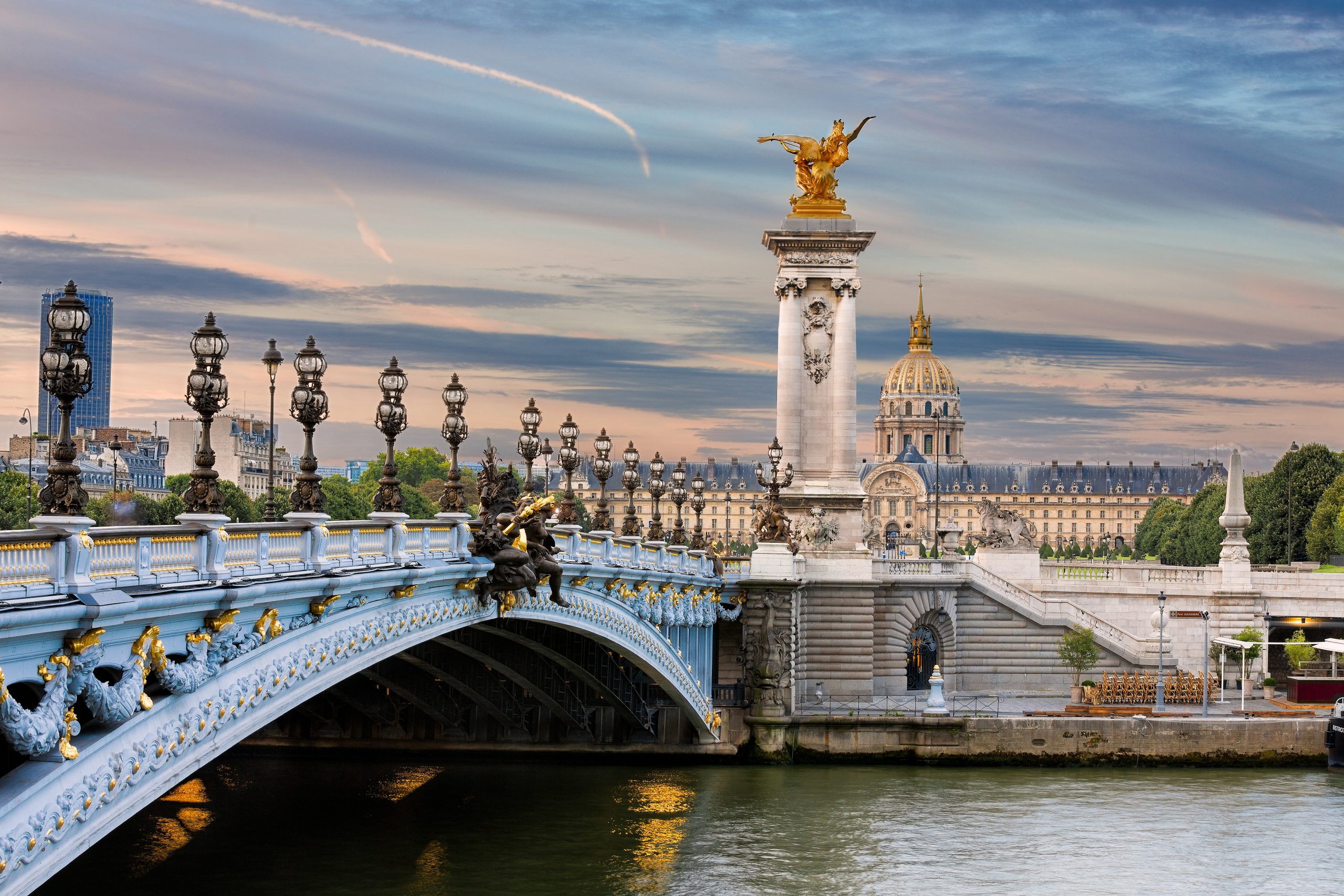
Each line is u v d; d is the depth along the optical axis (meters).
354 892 63.06
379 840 71.94
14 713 29.89
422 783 85.81
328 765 90.62
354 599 46.72
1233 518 120.44
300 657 42.84
